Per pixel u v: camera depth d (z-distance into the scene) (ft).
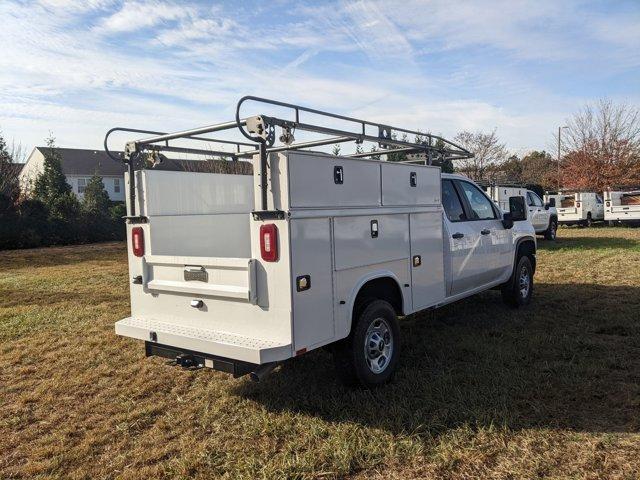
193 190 16.16
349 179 13.26
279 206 11.62
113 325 22.90
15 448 12.05
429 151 17.93
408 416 12.41
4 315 25.55
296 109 12.80
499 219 22.22
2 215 69.36
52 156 99.66
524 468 10.16
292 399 13.76
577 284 28.45
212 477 10.39
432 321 21.35
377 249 14.33
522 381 14.28
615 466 10.07
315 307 12.23
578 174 104.63
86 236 78.79
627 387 13.66
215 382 15.51
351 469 10.41
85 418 13.44
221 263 12.60
